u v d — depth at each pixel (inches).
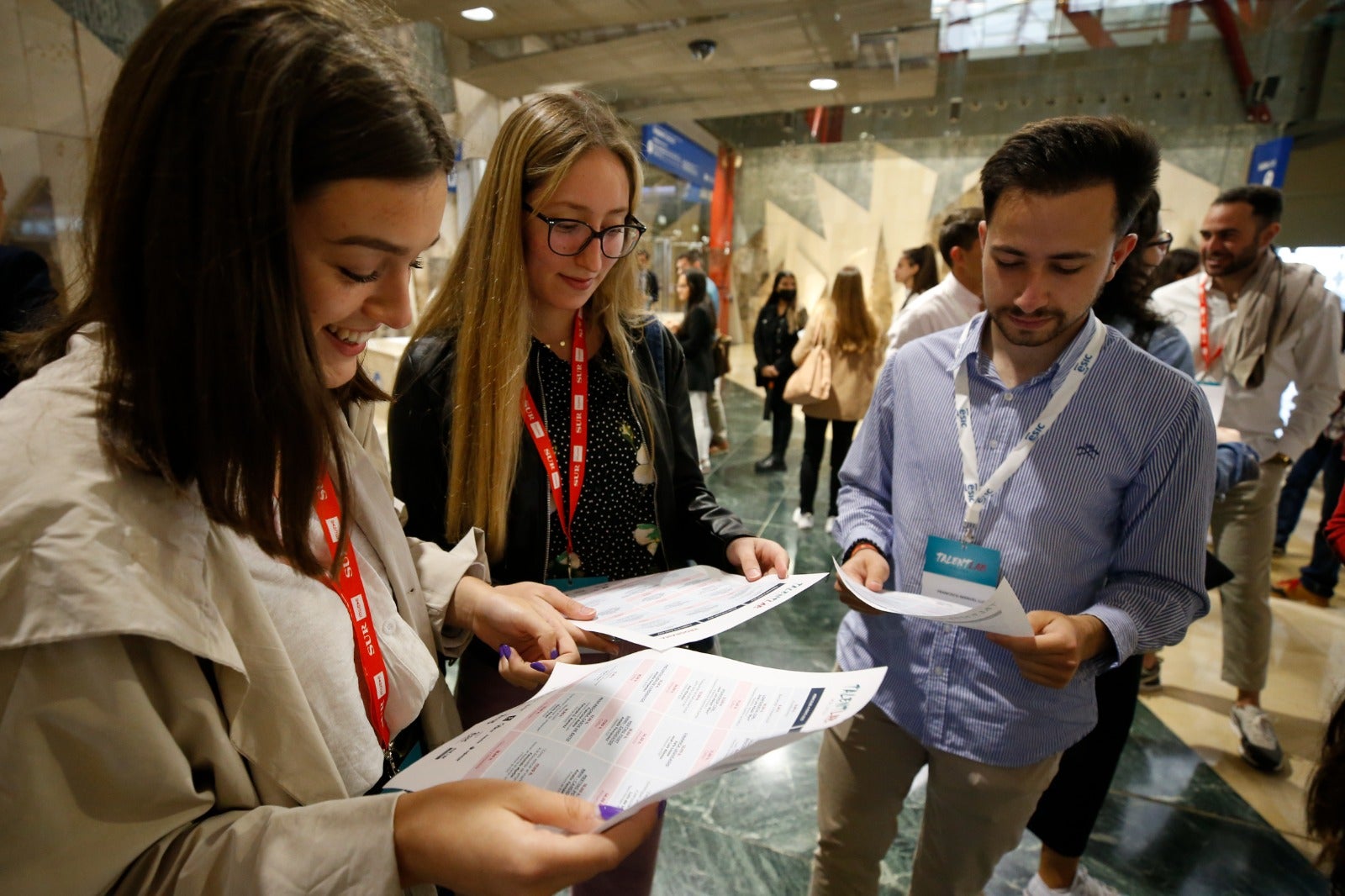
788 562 39.6
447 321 41.0
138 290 15.9
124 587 15.7
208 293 15.5
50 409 16.4
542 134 35.6
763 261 337.1
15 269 58.0
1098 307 55.9
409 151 17.2
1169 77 229.3
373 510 28.5
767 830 71.3
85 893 16.0
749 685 26.5
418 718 30.5
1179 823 71.6
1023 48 219.0
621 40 117.3
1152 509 36.3
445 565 33.9
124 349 16.1
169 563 17.0
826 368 141.6
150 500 16.9
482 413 38.0
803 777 79.0
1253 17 198.4
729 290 342.3
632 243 39.8
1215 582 50.4
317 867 17.6
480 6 93.7
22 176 69.9
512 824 17.8
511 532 40.7
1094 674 37.2
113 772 16.2
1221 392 66.1
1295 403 81.4
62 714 15.4
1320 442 134.8
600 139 35.9
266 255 15.8
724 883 65.0
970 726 39.3
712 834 70.7
